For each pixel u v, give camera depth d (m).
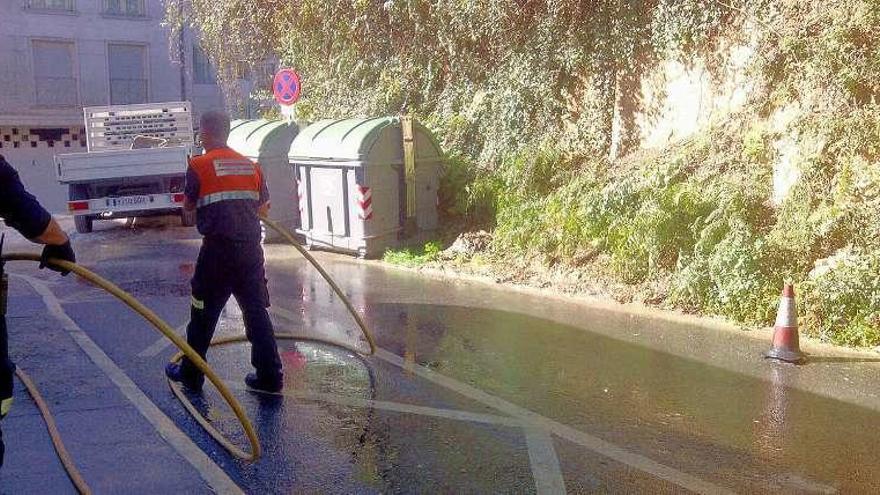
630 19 11.16
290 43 17.66
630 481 4.22
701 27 10.25
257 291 5.43
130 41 28.77
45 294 8.79
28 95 27.36
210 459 4.37
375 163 11.50
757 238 8.18
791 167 8.79
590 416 5.20
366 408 5.29
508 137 12.50
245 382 5.75
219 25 19.25
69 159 14.28
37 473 4.07
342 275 10.32
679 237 8.97
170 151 14.70
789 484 4.22
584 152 11.95
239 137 13.45
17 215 3.09
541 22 12.15
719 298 8.01
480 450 4.60
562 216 10.31
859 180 8.00
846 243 7.91
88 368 5.93
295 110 17.45
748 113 9.60
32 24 27.20
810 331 7.33
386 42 15.92
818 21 8.73
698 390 5.78
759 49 9.35
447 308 8.41
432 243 11.91
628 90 11.55
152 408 5.10
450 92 14.37
